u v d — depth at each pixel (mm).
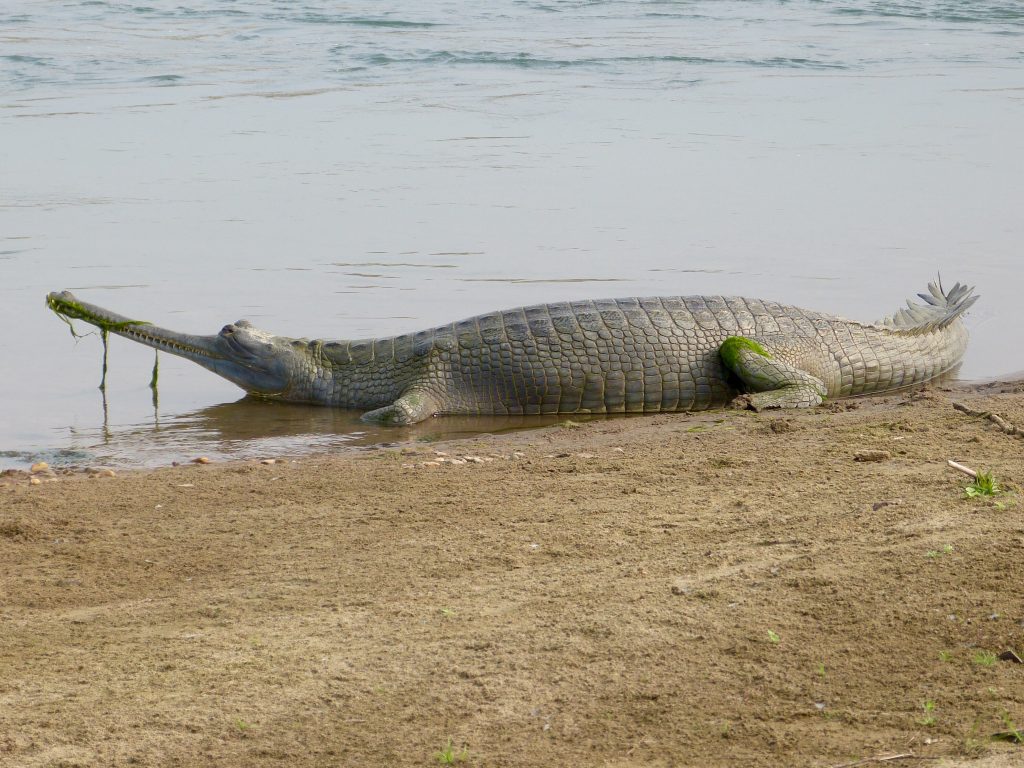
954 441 31094
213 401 42969
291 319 48312
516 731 16641
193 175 75250
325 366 42750
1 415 40094
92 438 37781
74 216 65000
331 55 126500
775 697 17328
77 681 18484
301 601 21672
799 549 23031
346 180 73938
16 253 57844
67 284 53094
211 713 17344
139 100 102312
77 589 22609
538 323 41844
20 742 16562
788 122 93625
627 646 19094
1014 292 52531
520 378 41000
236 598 21938
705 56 127875
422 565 23328
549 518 26016
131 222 63938
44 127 90250
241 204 67938
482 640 19531
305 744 16469
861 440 31812
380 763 15922
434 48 130500
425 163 78812
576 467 30359
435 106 100312
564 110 98812
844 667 18109
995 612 19438
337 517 26812
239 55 126000
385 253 58062
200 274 54688
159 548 24922
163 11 152750
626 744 16203
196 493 29266
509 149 83312
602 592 21391
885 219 64312
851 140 86438
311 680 18328
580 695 17609
